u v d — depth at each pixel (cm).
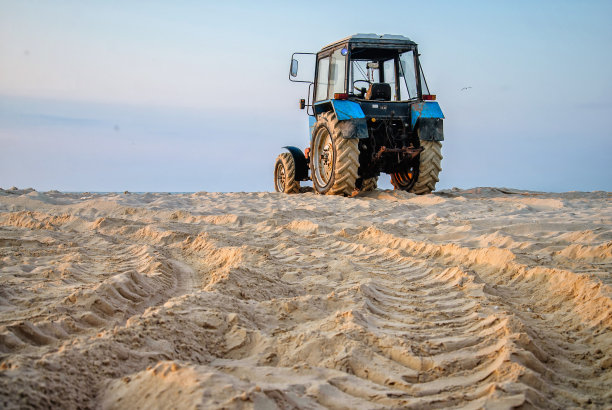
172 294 384
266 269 430
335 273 432
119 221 706
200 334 266
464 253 493
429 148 1050
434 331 297
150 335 248
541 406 214
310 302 334
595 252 446
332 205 896
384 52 1099
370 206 862
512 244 511
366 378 237
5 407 167
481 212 783
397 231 628
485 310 332
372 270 452
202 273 450
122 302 337
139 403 185
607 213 698
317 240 595
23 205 887
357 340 270
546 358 262
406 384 230
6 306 325
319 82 1156
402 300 365
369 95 1083
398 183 1171
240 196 1099
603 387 238
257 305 324
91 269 439
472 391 225
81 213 841
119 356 223
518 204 838
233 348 262
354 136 998
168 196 1109
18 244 542
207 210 856
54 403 181
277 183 1299
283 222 697
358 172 1137
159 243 589
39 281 391
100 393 197
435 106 1052
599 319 305
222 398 178
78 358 211
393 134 1073
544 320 326
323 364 244
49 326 279
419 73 1071
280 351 257
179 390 184
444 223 670
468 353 262
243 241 571
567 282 372
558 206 829
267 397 185
